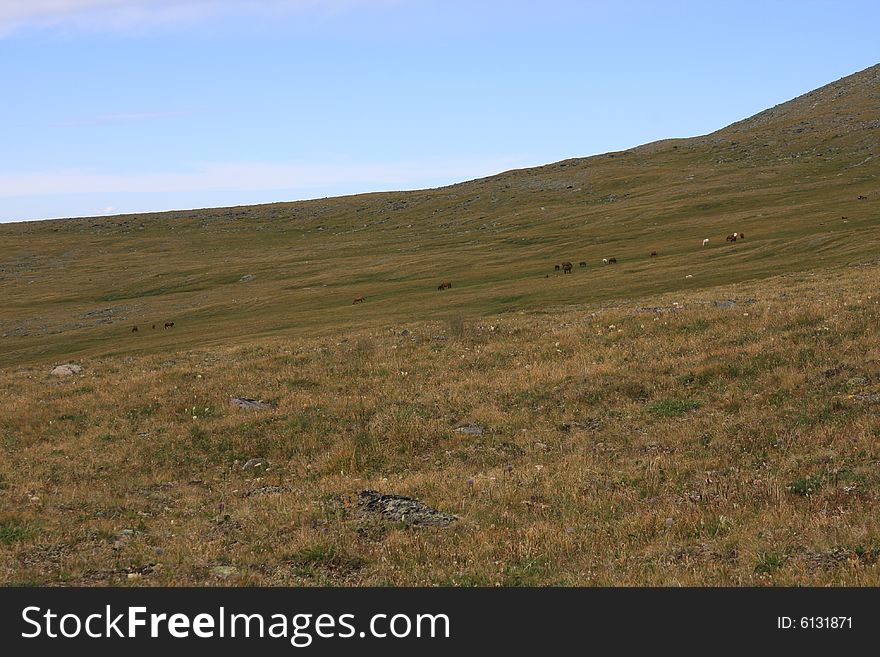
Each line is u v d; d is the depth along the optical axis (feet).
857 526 39.52
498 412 79.10
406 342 114.83
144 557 43.93
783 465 54.60
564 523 46.83
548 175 619.26
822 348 83.46
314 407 85.81
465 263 311.68
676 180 514.27
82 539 48.03
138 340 205.67
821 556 36.83
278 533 48.26
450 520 48.60
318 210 631.56
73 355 191.62
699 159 591.37
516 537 44.09
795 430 62.85
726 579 35.14
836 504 44.62
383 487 58.75
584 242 333.01
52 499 60.29
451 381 92.38
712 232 302.25
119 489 65.05
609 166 615.57
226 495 61.31
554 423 75.51
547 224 428.15
